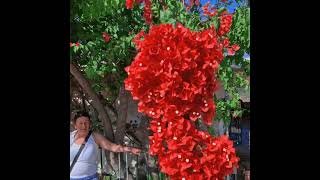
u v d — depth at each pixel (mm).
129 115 5617
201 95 2723
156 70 2658
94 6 4051
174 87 2645
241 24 4359
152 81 2695
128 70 2727
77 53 4695
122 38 4574
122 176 5094
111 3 4082
